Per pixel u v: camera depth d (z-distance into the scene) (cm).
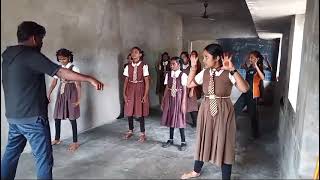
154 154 356
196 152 282
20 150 263
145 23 625
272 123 521
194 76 290
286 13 447
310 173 248
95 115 470
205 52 268
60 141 398
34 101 243
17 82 238
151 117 542
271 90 768
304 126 244
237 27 868
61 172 305
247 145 394
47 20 368
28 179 288
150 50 651
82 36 431
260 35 813
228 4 669
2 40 315
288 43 514
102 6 472
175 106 368
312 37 240
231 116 267
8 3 319
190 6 693
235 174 304
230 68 260
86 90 448
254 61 424
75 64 422
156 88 677
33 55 235
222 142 264
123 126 475
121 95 533
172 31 782
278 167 322
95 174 302
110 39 498
